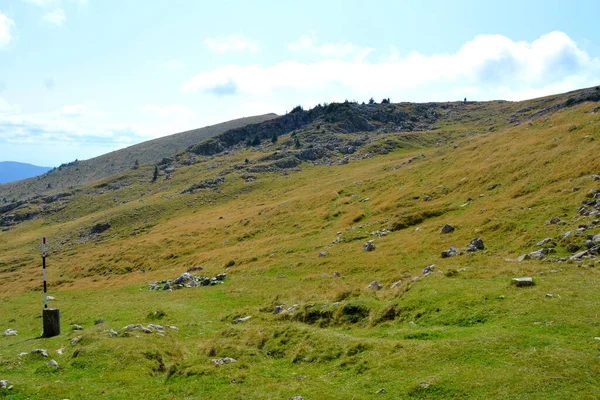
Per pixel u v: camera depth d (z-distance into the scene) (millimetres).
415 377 15898
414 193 71250
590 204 40469
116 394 17094
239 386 17297
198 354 22469
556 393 13266
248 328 26172
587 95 138875
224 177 187750
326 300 30719
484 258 36250
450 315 22484
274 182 169000
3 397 16734
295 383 17219
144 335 24344
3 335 33312
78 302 49156
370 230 59625
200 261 71062
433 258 41312
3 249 158625
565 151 58000
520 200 49875
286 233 75438
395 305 25391
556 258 31203
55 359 21859
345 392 15852
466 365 15930
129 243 107250
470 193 60750
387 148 193500
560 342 16719
